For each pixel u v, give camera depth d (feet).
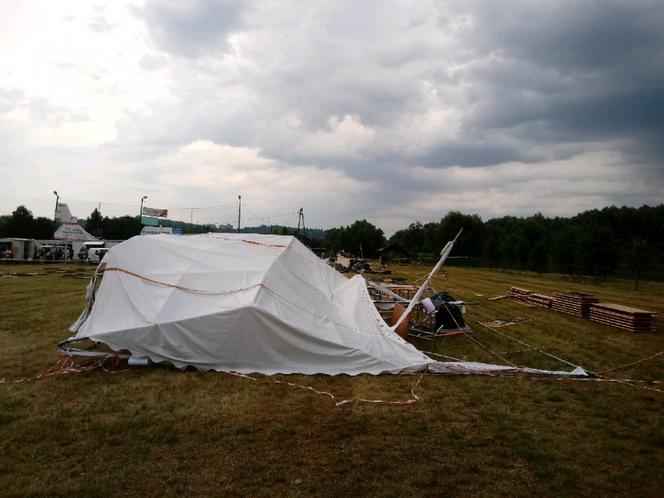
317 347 23.93
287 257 32.30
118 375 21.80
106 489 11.98
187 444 14.75
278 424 16.49
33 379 21.07
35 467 13.10
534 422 17.20
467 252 170.19
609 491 12.52
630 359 27.27
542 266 116.06
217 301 24.81
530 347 30.12
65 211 162.50
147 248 28.19
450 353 28.32
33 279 65.67
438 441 15.33
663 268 116.88
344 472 13.14
